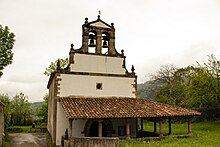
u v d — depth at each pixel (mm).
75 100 20047
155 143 17984
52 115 21625
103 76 22062
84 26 22016
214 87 30281
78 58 21484
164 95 48031
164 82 48969
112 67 22531
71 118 16719
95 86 21688
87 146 16203
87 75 21531
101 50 22359
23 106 54156
